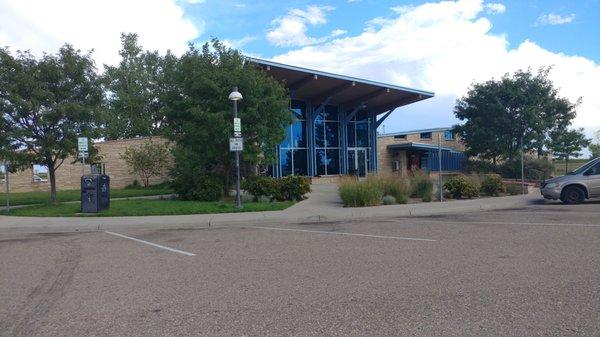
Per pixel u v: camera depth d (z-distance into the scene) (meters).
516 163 35.22
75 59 19.23
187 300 6.29
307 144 35.88
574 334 4.78
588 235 10.37
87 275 7.93
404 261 8.24
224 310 5.83
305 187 21.38
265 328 5.17
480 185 22.36
